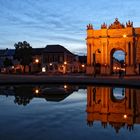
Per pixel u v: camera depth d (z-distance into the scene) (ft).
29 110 67.10
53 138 40.73
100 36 293.84
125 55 287.89
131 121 53.88
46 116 59.06
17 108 70.03
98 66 294.25
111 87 143.02
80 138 41.01
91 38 297.53
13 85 149.07
